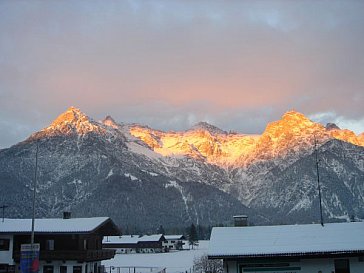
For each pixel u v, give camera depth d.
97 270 72.50
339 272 43.81
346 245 43.91
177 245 191.50
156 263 105.44
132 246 178.25
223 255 43.69
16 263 65.25
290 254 43.34
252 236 48.25
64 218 75.12
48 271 64.94
